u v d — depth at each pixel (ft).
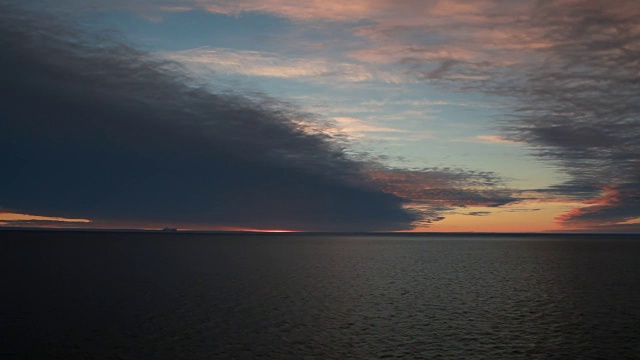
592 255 444.14
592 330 118.11
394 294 174.81
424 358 94.84
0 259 305.73
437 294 175.73
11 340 101.81
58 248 456.04
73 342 100.94
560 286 200.75
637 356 97.04
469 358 95.14
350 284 202.80
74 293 163.22
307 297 164.55
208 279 212.84
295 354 95.81
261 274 239.91
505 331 116.57
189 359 91.25
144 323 119.24
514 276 241.96
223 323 120.88
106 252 403.95
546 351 100.37
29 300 148.56
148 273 233.55
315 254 442.50
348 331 114.83
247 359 92.17
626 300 163.53
